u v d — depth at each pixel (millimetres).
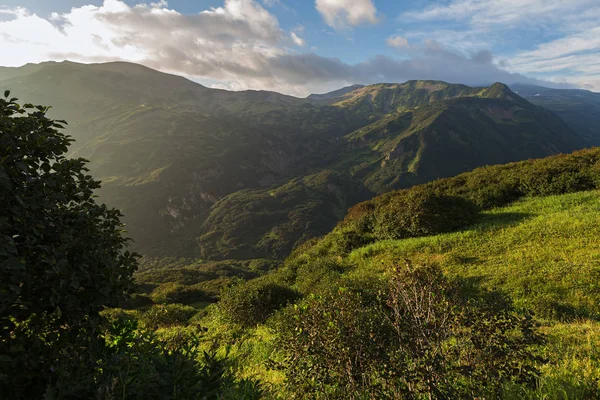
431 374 3104
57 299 2691
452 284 3531
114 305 3338
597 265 10281
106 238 3422
